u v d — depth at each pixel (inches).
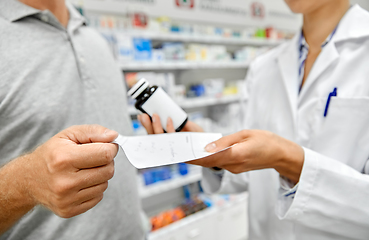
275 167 22.2
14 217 18.8
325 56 28.2
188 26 84.0
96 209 30.2
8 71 24.9
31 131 26.2
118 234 32.7
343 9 28.3
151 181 75.1
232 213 87.7
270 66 38.0
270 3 122.7
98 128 17.4
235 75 119.9
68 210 16.0
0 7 26.1
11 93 24.7
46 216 27.1
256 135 20.4
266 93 36.7
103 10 75.9
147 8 84.2
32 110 25.9
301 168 22.2
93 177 15.4
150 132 26.6
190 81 103.2
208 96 93.3
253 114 39.2
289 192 23.4
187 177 81.1
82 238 28.7
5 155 25.7
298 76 33.4
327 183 21.6
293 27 136.2
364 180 21.2
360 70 25.5
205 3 99.9
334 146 25.8
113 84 35.9
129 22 71.1
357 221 22.0
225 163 19.6
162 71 92.4
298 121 30.0
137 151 18.8
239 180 38.2
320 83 28.5
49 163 14.7
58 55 28.7
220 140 20.3
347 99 24.7
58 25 29.3
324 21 29.0
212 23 105.1
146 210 93.7
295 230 29.2
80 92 30.2
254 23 119.0
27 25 27.0
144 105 26.0
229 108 98.3
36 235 27.0
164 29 78.0
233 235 89.1
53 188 14.9
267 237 34.9
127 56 67.0
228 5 107.1
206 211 82.8
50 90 27.3
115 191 32.5
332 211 22.2
